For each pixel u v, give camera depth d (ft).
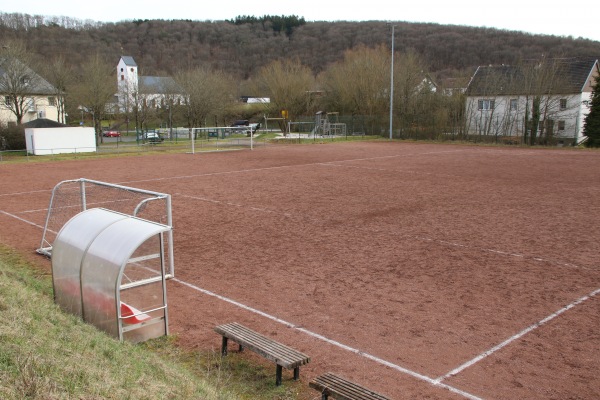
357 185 70.38
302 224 46.75
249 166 95.50
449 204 55.88
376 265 34.35
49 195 62.85
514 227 44.98
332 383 17.07
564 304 27.35
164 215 50.62
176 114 195.21
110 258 21.79
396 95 184.44
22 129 131.13
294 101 209.87
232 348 22.49
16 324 18.07
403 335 23.61
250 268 34.01
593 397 18.43
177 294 29.25
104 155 118.62
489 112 170.19
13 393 13.06
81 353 17.48
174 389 16.65
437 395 18.45
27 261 35.09
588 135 140.05
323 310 26.66
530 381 19.49
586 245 39.01
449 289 29.68
